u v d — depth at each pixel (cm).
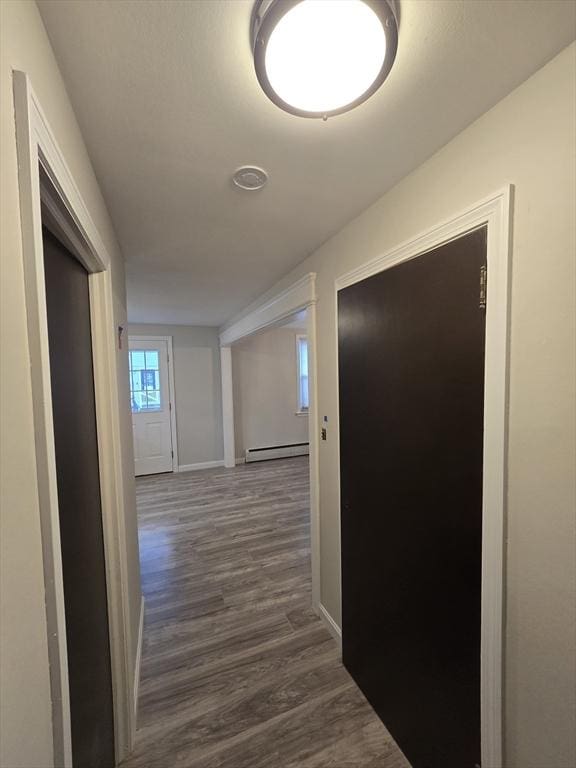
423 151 112
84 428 111
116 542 131
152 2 63
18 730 45
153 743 139
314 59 70
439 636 117
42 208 75
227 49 73
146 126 96
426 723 123
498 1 65
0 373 44
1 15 46
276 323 288
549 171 81
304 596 231
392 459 138
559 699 82
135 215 150
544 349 83
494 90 87
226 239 181
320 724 146
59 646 57
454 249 106
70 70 76
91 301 127
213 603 225
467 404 104
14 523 46
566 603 80
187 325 530
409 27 69
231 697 159
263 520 352
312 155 112
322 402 198
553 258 81
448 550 112
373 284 145
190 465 541
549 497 83
